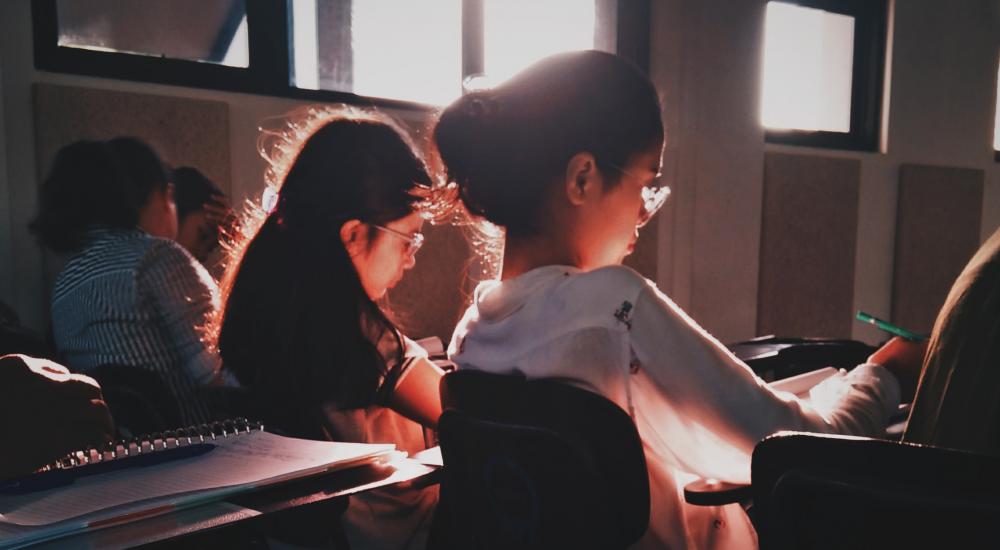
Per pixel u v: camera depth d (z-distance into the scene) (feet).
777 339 8.16
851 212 15.19
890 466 1.93
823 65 15.06
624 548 2.68
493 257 3.91
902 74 15.80
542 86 2.93
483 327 3.12
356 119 4.14
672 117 12.78
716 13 12.91
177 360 5.75
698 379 2.76
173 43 9.44
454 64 11.08
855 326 15.67
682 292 13.10
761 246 14.11
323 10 10.25
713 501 2.85
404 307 10.84
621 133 2.92
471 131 3.07
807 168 14.46
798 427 2.85
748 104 13.46
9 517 2.20
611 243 3.10
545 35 11.76
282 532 3.12
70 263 6.03
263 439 3.06
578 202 2.91
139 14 9.21
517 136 2.97
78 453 2.78
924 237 16.38
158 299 5.76
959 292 2.53
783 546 2.14
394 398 3.90
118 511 2.23
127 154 6.60
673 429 2.96
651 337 2.77
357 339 3.71
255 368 3.76
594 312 2.78
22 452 2.84
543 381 2.71
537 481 2.73
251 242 4.04
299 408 3.63
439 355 7.39
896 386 3.42
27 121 8.63
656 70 12.76
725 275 13.46
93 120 8.83
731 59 13.14
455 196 3.43
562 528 2.69
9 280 8.57
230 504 2.40
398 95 10.82
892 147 15.85
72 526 2.12
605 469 2.59
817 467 2.08
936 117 16.44
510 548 2.98
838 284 15.17
